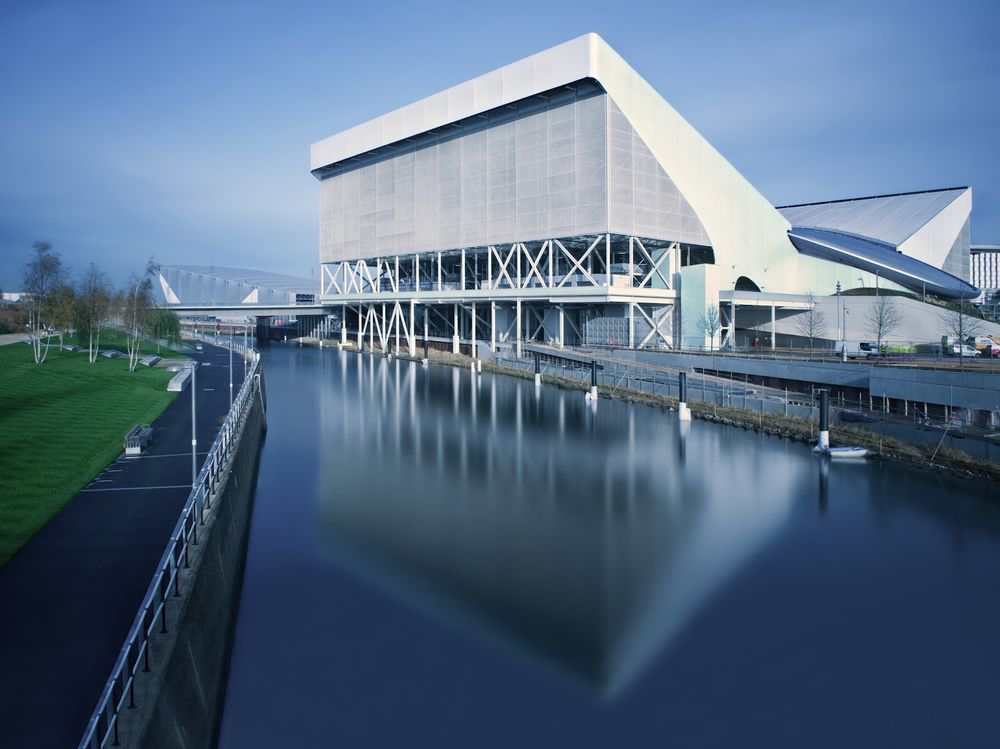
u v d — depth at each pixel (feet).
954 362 188.75
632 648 70.38
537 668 67.46
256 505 115.96
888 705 62.28
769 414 174.81
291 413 205.16
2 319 325.01
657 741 57.62
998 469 120.26
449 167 329.93
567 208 275.59
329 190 422.82
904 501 113.91
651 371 230.27
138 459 109.19
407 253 361.30
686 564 91.20
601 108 261.03
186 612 52.19
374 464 143.54
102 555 68.08
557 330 322.34
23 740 39.55
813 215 379.96
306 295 561.84
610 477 131.54
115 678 35.45
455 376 290.56
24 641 51.29
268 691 63.57
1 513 79.56
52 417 137.08
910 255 323.57
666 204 277.64
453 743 57.00
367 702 62.08
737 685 65.36
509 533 102.63
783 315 289.74
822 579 86.63
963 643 72.13
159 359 279.90
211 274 638.53
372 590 83.35
